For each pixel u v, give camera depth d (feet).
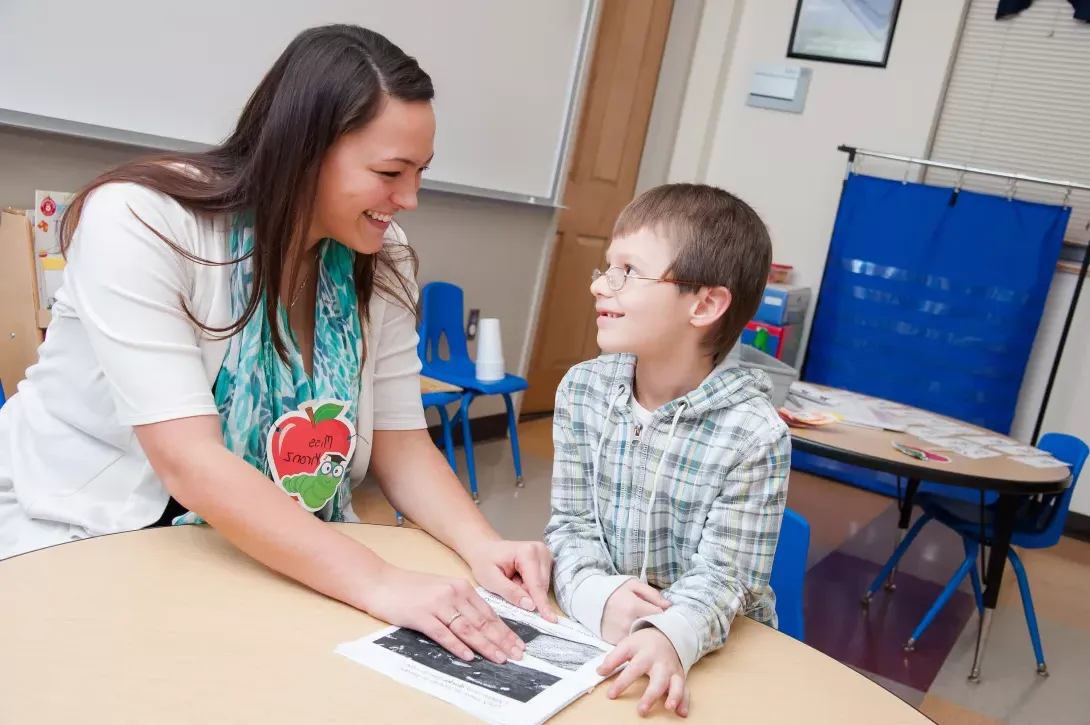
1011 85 14.37
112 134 7.13
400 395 4.46
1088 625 10.31
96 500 3.81
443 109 10.55
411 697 2.60
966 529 8.71
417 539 3.89
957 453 7.85
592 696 2.81
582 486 4.01
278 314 3.88
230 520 3.20
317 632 2.89
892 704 3.00
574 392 4.02
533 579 3.51
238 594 3.04
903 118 15.11
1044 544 8.61
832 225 15.78
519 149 12.14
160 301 3.48
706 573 3.45
